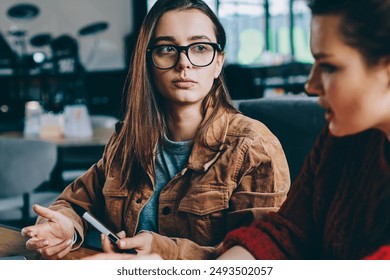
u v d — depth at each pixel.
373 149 0.78
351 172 0.83
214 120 1.23
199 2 1.20
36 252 1.08
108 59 8.15
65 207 1.30
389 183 0.75
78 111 3.17
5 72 7.02
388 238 0.76
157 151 1.25
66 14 8.27
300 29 7.65
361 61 0.61
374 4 0.59
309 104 1.50
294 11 7.64
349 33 0.61
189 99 1.19
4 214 2.50
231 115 1.25
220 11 7.98
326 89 0.65
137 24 8.03
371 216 0.78
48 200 2.70
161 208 1.24
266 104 1.58
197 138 1.23
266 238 0.92
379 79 0.62
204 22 1.19
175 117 1.24
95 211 1.36
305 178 0.94
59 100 4.89
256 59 7.94
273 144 1.22
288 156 1.52
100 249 1.09
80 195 1.36
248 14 8.16
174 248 1.07
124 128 1.30
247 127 1.22
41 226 1.07
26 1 8.15
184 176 1.24
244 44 8.13
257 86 5.78
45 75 7.04
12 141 2.44
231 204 1.20
